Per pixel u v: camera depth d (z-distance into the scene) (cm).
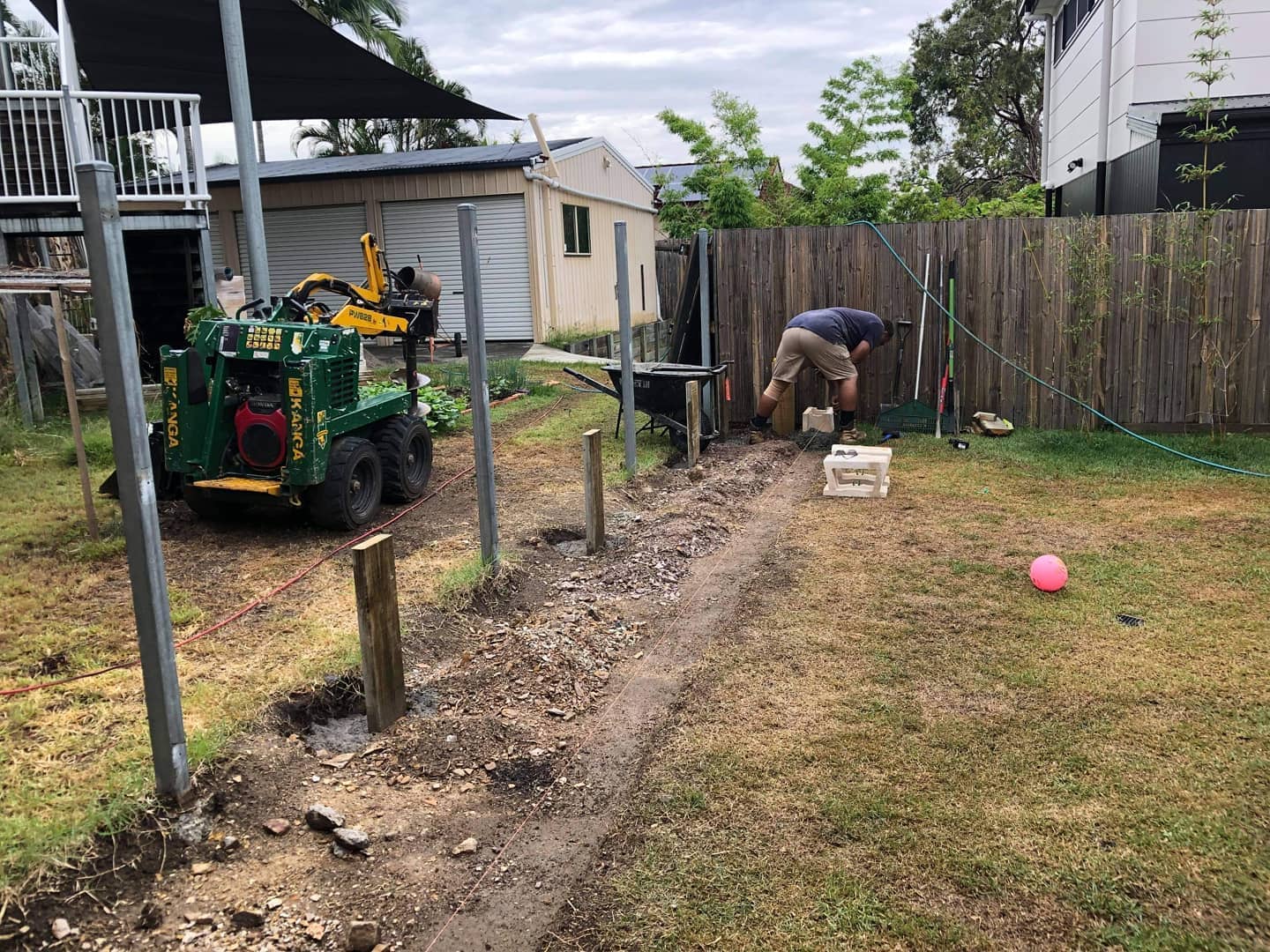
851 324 896
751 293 992
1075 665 420
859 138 2205
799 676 418
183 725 307
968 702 389
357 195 1797
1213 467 779
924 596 511
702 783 334
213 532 625
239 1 999
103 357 282
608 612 500
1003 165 3647
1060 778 330
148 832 293
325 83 1487
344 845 297
